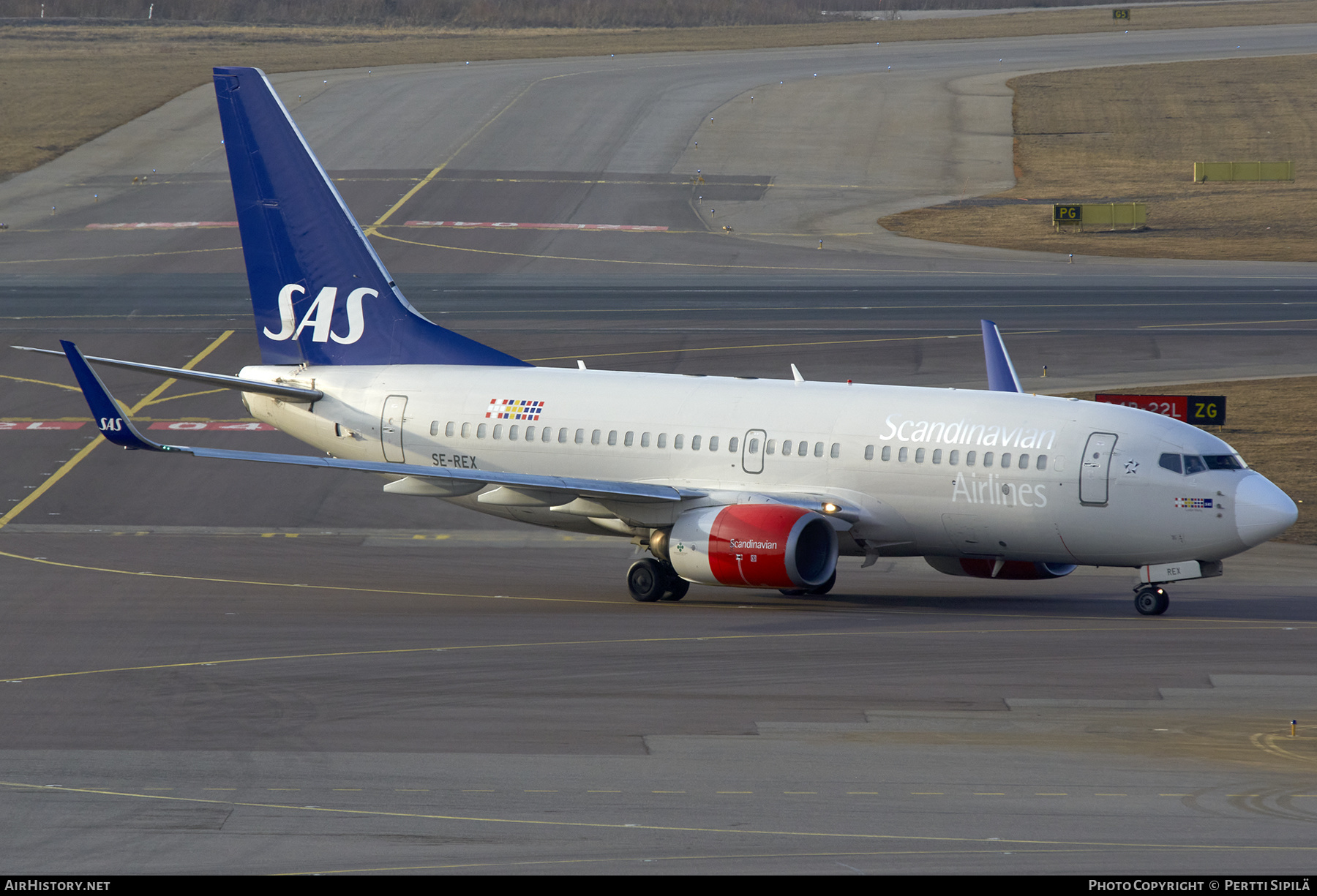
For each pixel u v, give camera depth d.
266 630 129.00
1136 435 133.75
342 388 160.62
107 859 74.25
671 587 144.25
